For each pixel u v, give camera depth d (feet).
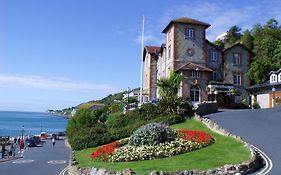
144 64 220.23
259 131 84.53
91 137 113.70
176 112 115.85
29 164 111.14
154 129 75.41
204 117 111.55
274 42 226.58
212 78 178.29
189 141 72.79
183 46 170.50
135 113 128.88
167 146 69.72
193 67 164.76
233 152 63.16
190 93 163.12
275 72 168.04
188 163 57.98
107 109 173.06
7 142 185.06
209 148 69.31
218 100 167.43
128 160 67.56
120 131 113.80
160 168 55.47
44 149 162.61
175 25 170.60
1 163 113.91
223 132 84.69
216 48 180.45
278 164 55.77
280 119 100.58
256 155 58.95
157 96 190.60
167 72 176.65
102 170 60.70
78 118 157.17
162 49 189.16
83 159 85.87
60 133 256.52
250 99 179.63
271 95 165.37
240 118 106.83
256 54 224.33
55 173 92.63
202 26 173.47
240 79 182.70
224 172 51.01
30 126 496.64
